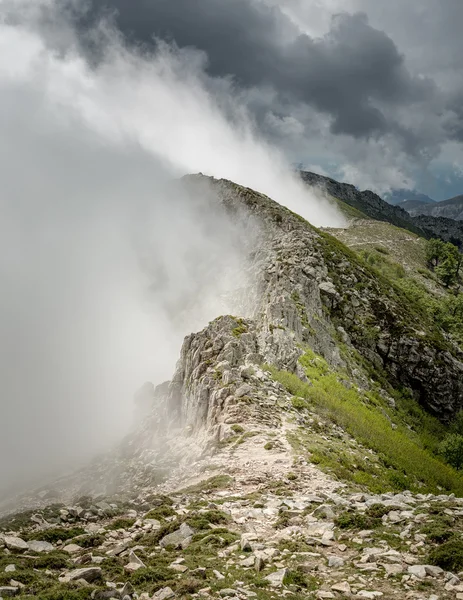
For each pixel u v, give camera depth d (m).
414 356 73.62
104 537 16.55
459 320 112.62
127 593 11.15
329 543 14.05
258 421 34.50
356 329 75.69
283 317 58.59
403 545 13.29
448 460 52.53
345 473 27.03
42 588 11.64
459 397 72.62
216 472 27.09
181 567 12.73
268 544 14.47
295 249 85.94
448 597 10.31
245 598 10.77
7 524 19.44
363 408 49.41
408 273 167.75
